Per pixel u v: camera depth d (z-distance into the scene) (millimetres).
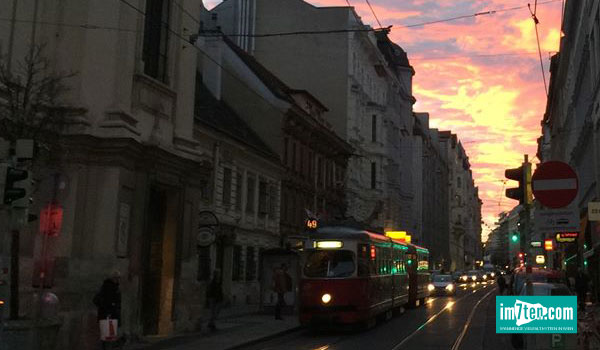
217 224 21906
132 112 16812
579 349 12578
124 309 15711
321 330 21125
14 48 14922
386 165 56812
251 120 37594
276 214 36562
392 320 25031
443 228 105062
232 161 30312
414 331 20406
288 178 38219
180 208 18656
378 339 18188
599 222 29062
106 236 15242
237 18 49625
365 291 20547
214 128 27672
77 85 15695
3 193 10258
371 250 21625
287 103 37000
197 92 34656
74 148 15133
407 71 73438
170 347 15297
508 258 176500
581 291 25734
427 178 86688
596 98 29031
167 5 19156
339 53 49688
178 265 18438
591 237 33188
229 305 29828
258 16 50781
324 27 50000
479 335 19031
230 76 38375
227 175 30016
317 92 49594
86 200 15359
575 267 39469
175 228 18406
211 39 37938
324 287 20156
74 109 15352
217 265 29312
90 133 15406
